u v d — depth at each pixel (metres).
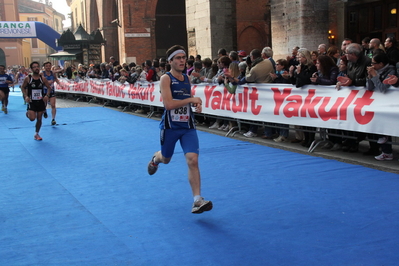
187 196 4.77
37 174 6.07
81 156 7.21
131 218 4.14
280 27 11.59
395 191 4.60
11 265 3.21
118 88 14.31
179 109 4.18
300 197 4.55
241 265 3.07
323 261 3.07
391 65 5.62
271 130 8.05
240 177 5.46
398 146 6.85
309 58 6.80
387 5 13.29
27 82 8.77
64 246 3.52
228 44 14.98
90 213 4.33
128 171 6.05
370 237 3.46
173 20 29.20
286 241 3.45
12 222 4.14
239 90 8.27
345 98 6.17
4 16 53.31
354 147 6.58
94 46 24.75
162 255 3.29
